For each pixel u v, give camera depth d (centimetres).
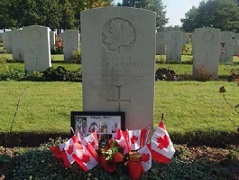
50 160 116
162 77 294
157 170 111
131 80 129
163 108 181
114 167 108
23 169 113
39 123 158
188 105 188
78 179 106
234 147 143
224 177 114
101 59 128
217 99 202
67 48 462
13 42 469
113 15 125
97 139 121
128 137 114
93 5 977
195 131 149
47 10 1047
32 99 199
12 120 161
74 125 129
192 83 264
